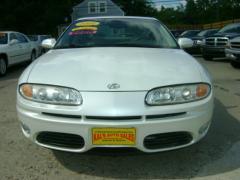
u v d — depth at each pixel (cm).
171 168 386
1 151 435
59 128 344
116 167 390
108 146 338
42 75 368
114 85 345
